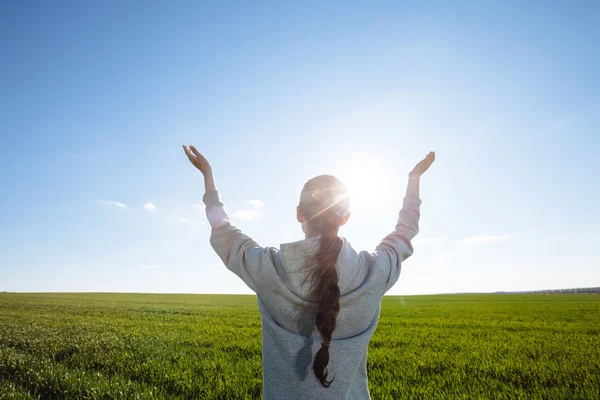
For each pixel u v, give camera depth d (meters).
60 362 9.25
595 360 9.61
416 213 2.33
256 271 1.91
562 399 6.36
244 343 12.02
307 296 1.80
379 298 1.98
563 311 30.83
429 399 6.29
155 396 6.34
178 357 9.63
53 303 40.34
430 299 62.44
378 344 12.41
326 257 1.78
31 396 6.52
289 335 1.82
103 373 8.21
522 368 8.61
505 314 27.59
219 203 2.25
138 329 16.12
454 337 14.33
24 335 13.81
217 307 35.72
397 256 2.09
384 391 6.67
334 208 1.91
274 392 1.83
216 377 7.56
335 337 1.86
